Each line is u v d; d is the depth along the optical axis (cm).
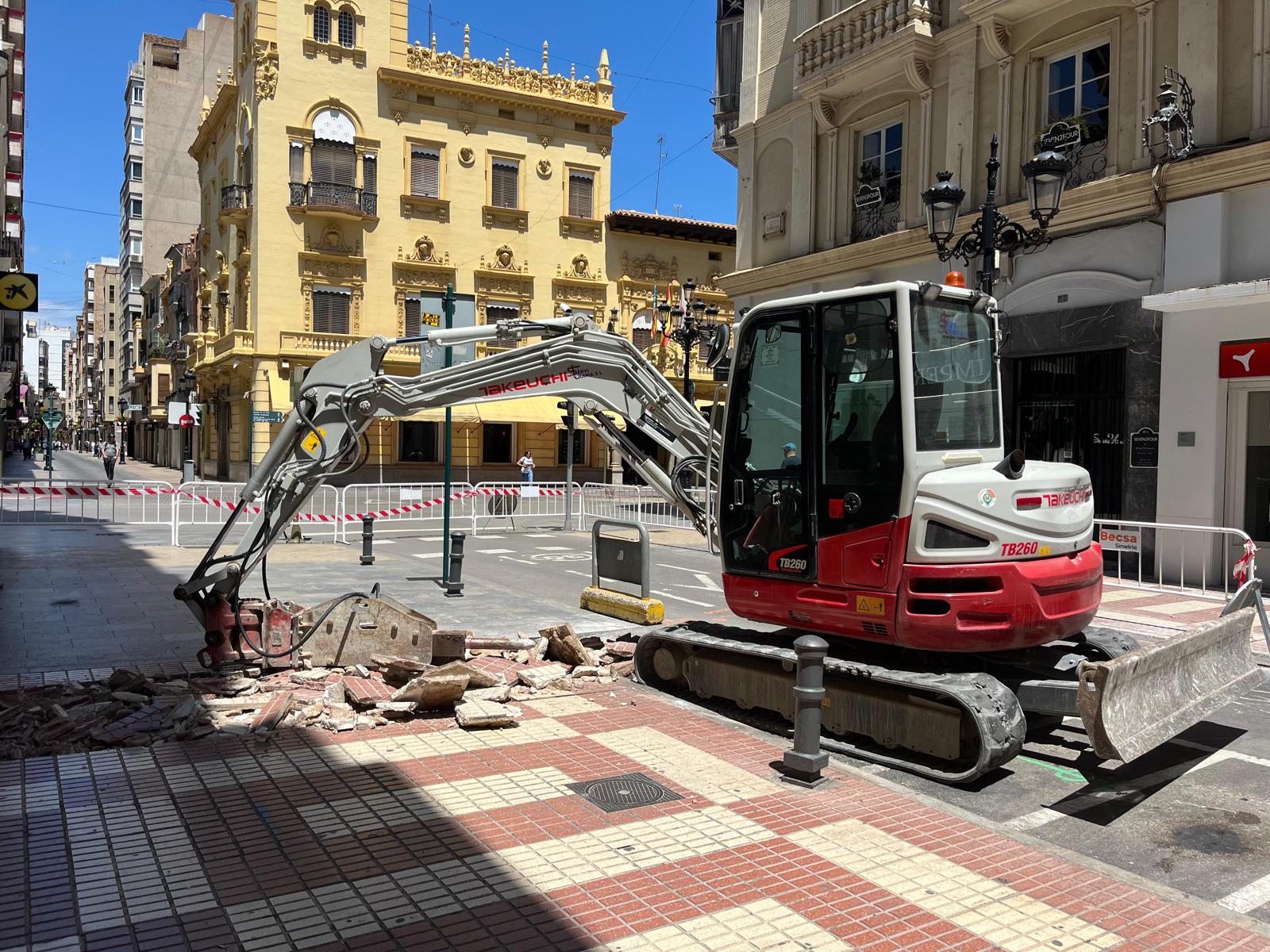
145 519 1938
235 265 3741
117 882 396
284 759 557
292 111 3484
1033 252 1493
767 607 659
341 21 3566
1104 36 1420
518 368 760
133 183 7875
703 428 785
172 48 6831
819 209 1944
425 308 1141
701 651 710
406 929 359
